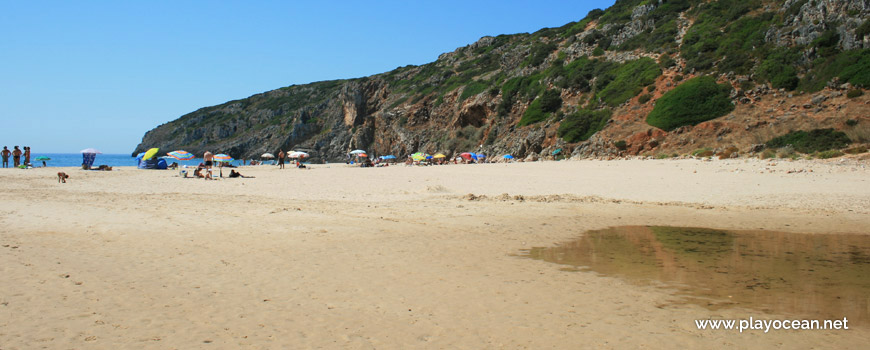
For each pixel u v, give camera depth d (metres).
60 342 4.57
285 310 5.66
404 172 31.41
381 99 99.75
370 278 7.15
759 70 43.19
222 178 27.70
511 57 78.44
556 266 8.05
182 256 8.30
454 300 6.15
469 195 18.22
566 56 65.50
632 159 38.12
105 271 7.17
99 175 29.80
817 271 7.73
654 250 9.45
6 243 8.80
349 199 17.83
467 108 70.38
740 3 53.62
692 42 51.78
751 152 34.75
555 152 47.34
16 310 5.38
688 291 6.60
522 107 61.88
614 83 52.28
